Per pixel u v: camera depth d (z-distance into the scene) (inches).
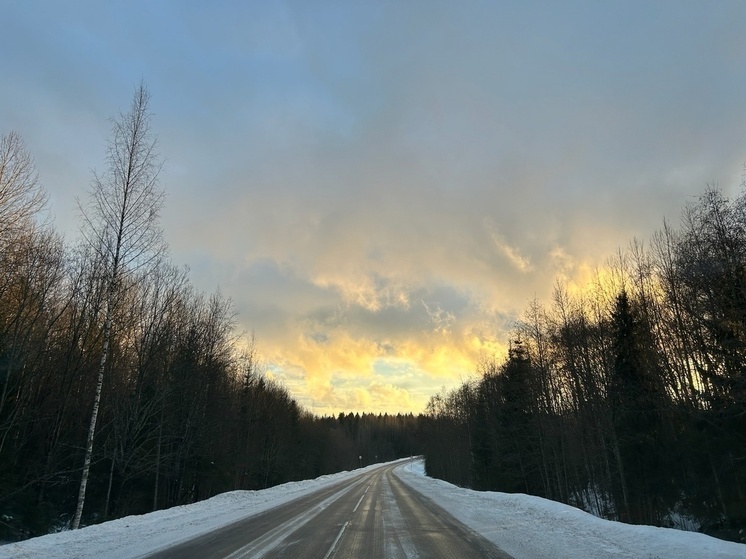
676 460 900.6
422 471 3907.5
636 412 982.4
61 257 923.4
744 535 693.9
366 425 6786.4
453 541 420.2
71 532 454.9
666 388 970.7
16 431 815.7
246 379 1764.3
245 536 454.9
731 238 736.3
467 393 2327.8
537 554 350.9
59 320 952.9
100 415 1021.8
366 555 359.6
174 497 1206.9
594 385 1140.5
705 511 810.2
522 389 1562.5
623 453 1027.9
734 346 722.2
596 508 1253.7
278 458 2082.9
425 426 4067.4
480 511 676.7
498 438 1672.0
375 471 3213.6
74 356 966.4
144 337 1085.1
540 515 574.2
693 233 819.4
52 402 909.8
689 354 893.8
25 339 784.9
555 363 1321.4
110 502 1015.0
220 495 962.7
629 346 1037.8
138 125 697.6
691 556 310.0
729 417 750.5
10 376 766.5
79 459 942.4
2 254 719.7
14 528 714.8
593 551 349.7
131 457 951.6
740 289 711.7
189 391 1214.3
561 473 1462.8
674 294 924.0
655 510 944.9
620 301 1080.2
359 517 621.9
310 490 1262.3
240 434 1678.2
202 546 397.1
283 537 448.8
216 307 1397.6
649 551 338.3
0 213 710.5
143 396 1082.7
